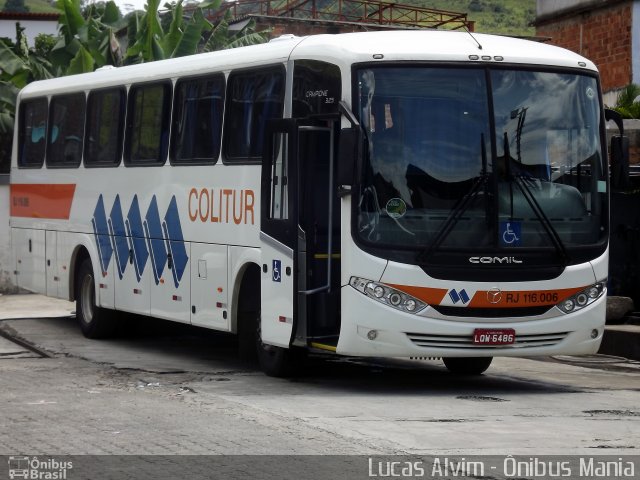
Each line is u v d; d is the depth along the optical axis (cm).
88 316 1758
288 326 1229
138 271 1597
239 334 1377
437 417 1018
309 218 1218
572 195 1205
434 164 1161
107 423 975
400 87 1166
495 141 1174
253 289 1345
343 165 1140
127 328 1794
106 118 1698
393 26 2809
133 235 1608
